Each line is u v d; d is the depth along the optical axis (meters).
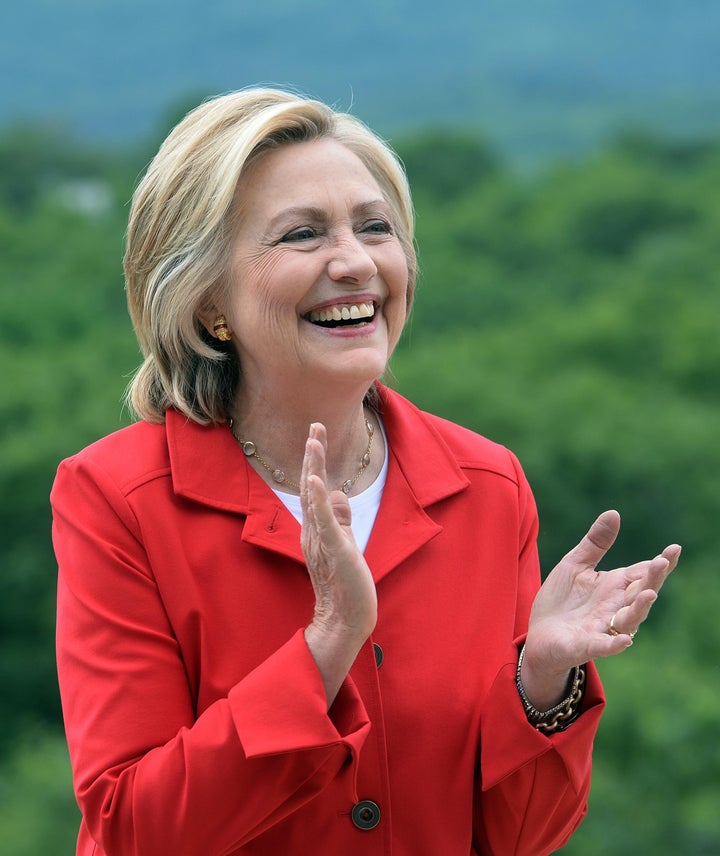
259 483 7.22
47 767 79.94
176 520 7.06
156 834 6.38
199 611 6.90
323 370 7.04
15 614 107.56
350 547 6.41
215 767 6.32
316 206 7.03
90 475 7.15
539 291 187.75
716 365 145.75
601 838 65.62
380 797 6.89
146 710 6.69
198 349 7.26
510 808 7.11
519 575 7.66
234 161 7.01
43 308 160.00
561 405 129.75
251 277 7.05
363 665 6.99
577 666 6.83
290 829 6.83
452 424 7.95
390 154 7.49
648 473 116.88
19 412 122.88
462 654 7.17
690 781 68.94
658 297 168.62
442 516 7.46
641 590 6.71
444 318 178.12
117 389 125.94
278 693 6.38
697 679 78.81
